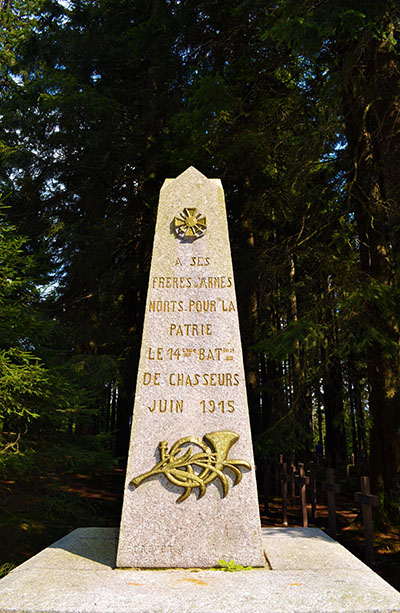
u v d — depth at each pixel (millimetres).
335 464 20641
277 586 3730
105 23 17344
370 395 10062
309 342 9352
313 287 10859
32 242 15039
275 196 11734
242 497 4496
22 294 8328
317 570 4180
